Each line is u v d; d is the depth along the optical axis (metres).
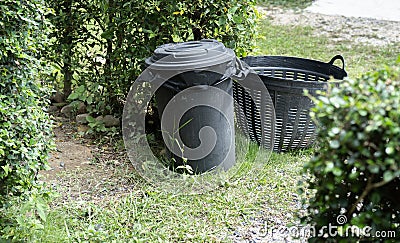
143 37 4.13
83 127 4.48
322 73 4.12
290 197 3.34
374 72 1.89
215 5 3.98
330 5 9.73
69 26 4.50
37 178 3.00
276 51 6.59
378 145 1.70
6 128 2.72
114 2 4.09
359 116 1.68
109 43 4.38
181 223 3.07
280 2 10.13
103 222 3.05
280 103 3.74
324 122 1.82
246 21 4.25
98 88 4.54
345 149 1.69
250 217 3.14
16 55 2.80
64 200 3.32
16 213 2.95
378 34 7.45
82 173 3.70
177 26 4.02
